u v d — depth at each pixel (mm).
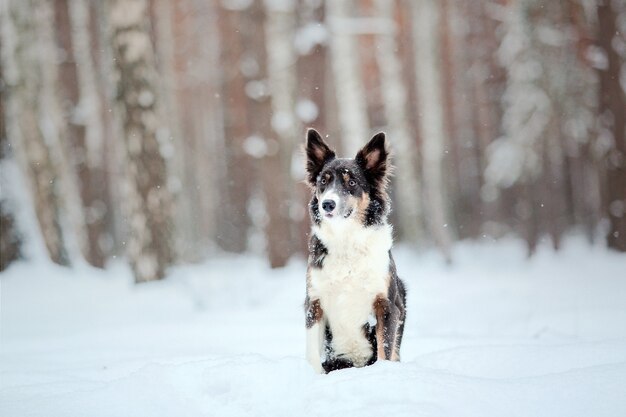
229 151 26688
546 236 28484
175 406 4480
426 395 4215
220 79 29172
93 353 7582
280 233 17984
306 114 17984
